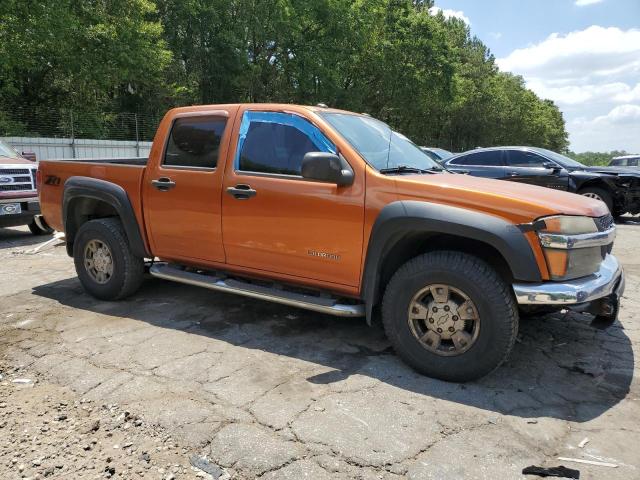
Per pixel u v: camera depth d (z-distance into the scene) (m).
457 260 3.35
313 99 31.67
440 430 2.86
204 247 4.42
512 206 3.23
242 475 2.49
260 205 4.00
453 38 53.94
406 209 3.41
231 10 29.23
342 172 3.64
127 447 2.73
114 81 23.25
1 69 19.84
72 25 19.84
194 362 3.71
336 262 3.75
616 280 3.55
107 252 5.04
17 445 2.75
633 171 10.79
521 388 3.37
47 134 20.91
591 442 2.77
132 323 4.52
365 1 31.19
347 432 2.83
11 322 4.54
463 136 54.94
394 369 3.63
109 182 4.93
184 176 4.43
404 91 35.03
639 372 3.63
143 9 22.75
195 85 29.78
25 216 8.60
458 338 3.37
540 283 3.19
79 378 3.47
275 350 3.95
